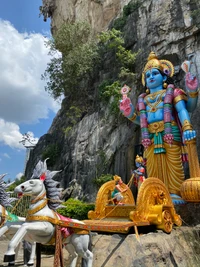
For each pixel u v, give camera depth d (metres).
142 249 6.80
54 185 5.99
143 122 11.00
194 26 17.42
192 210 9.57
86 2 34.94
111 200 8.75
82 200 20.31
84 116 25.94
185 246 7.96
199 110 15.60
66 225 5.59
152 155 10.78
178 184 10.11
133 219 7.41
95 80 26.12
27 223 5.30
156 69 11.49
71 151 24.81
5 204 7.12
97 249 7.14
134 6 23.91
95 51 25.80
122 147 19.42
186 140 9.77
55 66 27.06
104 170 20.30
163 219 7.71
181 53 18.00
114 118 21.12
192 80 10.47
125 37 22.92
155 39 19.41
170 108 10.49
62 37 26.95
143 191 7.90
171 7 19.34
